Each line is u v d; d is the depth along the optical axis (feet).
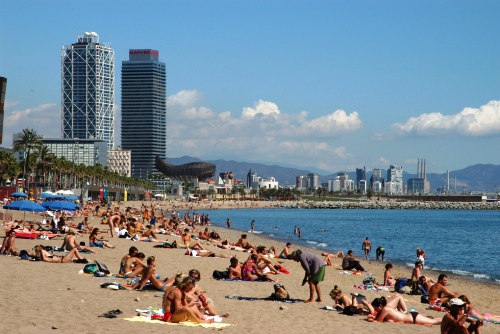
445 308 73.97
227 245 154.92
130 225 190.80
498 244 274.36
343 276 117.60
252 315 60.49
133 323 51.42
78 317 52.44
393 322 61.57
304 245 245.24
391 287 98.48
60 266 90.74
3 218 206.49
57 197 232.94
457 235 346.33
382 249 182.09
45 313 53.06
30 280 74.33
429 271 154.92
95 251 117.60
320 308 67.56
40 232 147.23
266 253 147.13
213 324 53.88
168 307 54.03
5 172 453.99
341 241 281.13
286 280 97.71
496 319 69.97
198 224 382.83
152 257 71.67
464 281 136.05
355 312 64.34
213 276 91.91
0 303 56.59
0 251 102.53
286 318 59.88
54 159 564.30
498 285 130.72
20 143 469.57
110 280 78.07
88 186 655.35
